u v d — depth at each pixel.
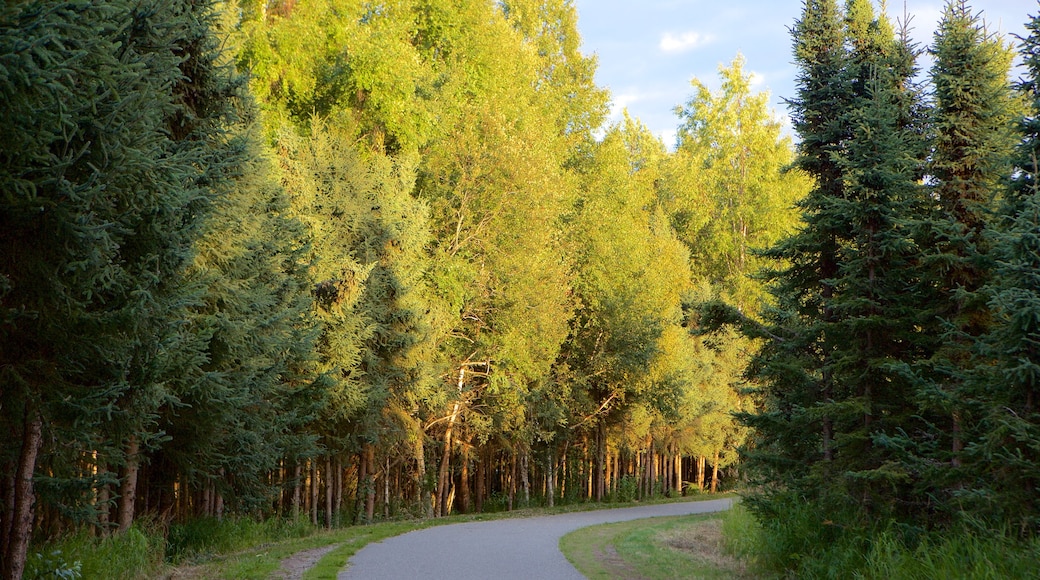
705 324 17.69
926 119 15.35
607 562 15.05
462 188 32.03
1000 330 10.84
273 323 17.67
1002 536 10.23
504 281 32.06
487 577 12.61
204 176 12.22
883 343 14.88
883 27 17.56
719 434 51.88
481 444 34.66
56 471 11.42
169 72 10.14
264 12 29.88
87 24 7.56
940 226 13.80
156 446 12.57
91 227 7.67
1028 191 11.78
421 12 36.12
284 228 20.02
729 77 56.41
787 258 17.22
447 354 31.80
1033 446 10.20
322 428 24.25
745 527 17.62
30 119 6.68
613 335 37.97
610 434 44.12
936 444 12.86
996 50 14.39
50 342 8.79
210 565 13.70
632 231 40.06
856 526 13.39
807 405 16.30
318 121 26.45
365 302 24.47
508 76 37.19
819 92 17.09
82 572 10.70
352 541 18.34
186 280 11.42
